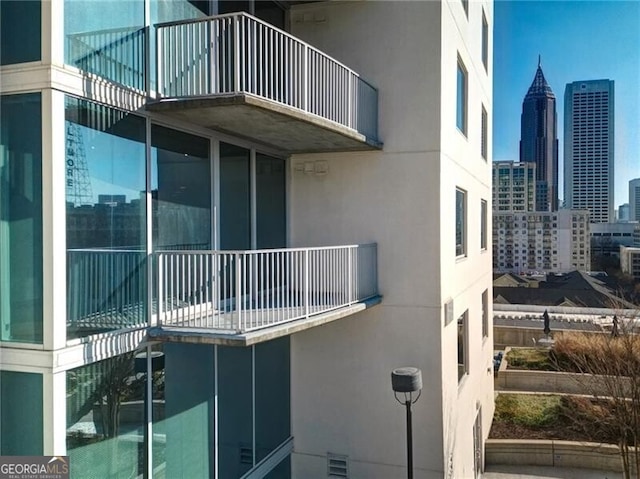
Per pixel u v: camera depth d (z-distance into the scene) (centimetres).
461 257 1018
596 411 1257
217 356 667
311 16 846
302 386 854
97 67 477
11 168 436
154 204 558
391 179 811
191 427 610
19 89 431
